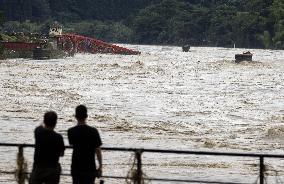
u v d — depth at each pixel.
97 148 34.25
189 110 116.50
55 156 33.88
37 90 146.50
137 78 194.12
